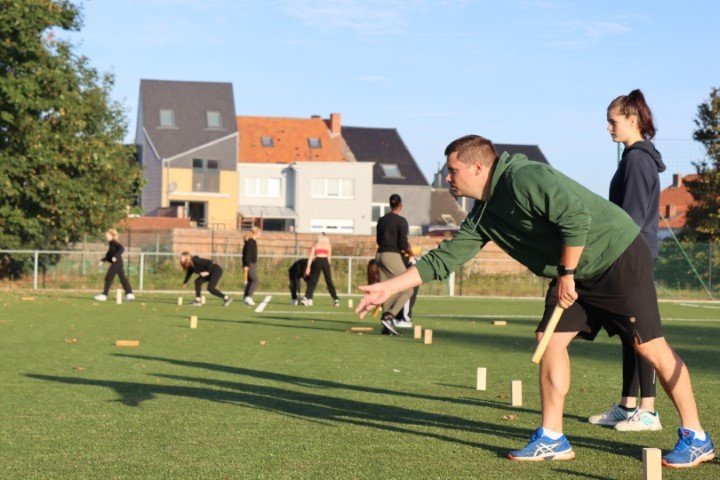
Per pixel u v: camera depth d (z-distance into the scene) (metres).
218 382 8.16
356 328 14.49
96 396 7.23
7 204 29.55
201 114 61.75
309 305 22.12
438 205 73.06
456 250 5.10
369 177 64.38
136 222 47.69
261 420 6.23
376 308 5.06
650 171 6.01
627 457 5.16
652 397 6.10
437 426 6.07
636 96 6.16
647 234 6.01
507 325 16.62
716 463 5.05
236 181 60.78
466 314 20.09
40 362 9.55
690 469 4.91
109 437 5.56
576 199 4.73
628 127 6.16
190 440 5.49
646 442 5.64
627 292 4.98
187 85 63.09
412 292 16.44
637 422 6.05
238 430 5.84
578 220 4.71
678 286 32.47
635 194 5.98
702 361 10.86
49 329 13.84
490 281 31.81
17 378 8.27
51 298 23.08
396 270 13.87
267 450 5.22
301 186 63.66
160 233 37.31
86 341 12.01
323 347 11.77
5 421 6.08
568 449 5.08
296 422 6.16
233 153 60.81
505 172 4.89
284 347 11.68
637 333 5.00
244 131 66.88
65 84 29.97
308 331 14.38
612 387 8.24
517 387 7.03
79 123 30.17
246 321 16.44
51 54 29.83
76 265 29.53
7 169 29.14
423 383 8.33
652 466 4.17
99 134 33.16
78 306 19.98
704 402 7.36
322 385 8.09
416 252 13.91
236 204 60.72
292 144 66.75
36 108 29.16
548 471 4.76
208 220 60.19
